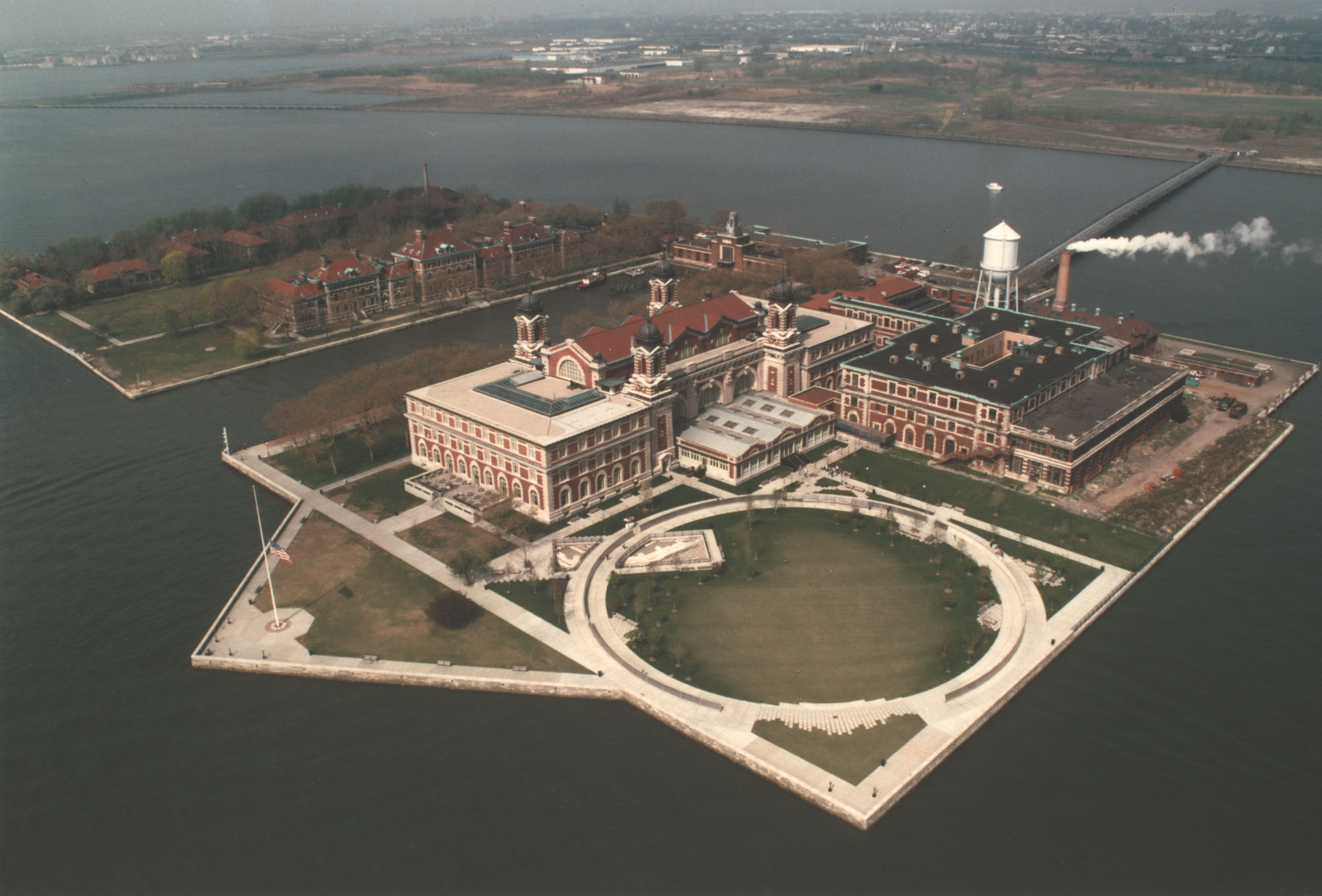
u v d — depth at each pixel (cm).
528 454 17838
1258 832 11288
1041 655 14188
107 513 18925
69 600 16062
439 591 15962
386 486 19600
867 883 10662
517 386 19900
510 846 11194
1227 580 16262
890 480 19638
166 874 10944
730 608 15500
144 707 13550
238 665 14325
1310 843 11138
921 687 13562
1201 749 12550
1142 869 10800
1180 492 18938
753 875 10775
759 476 19838
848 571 16450
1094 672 14038
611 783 12106
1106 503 18500
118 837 11450
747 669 13975
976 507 18438
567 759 12494
